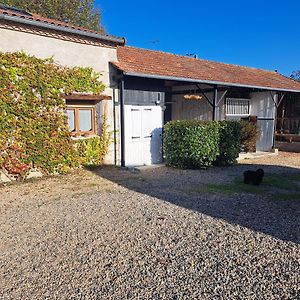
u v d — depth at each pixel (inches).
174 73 369.4
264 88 463.2
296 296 96.5
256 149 532.7
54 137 299.3
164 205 198.8
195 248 132.3
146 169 345.4
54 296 97.2
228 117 493.7
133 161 369.1
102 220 169.0
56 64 293.6
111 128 346.3
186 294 97.7
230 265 117.0
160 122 391.9
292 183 272.8
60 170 307.0
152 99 377.4
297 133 712.4
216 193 232.8
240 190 243.8
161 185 262.4
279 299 95.0
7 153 269.7
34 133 284.8
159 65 386.6
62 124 304.5
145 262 119.6
